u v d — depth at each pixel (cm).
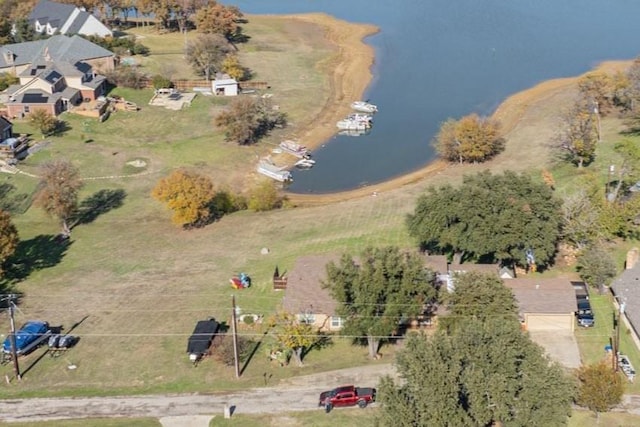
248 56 17900
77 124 13950
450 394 5178
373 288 6888
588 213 8644
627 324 7544
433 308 7425
